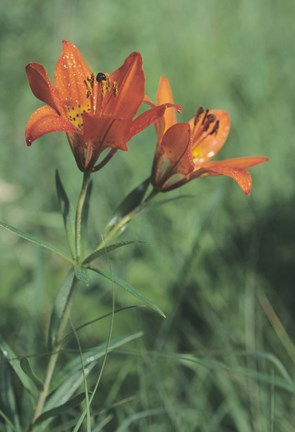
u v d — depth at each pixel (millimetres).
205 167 2354
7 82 5527
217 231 4355
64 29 6066
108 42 6473
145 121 2117
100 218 4398
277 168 5047
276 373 3568
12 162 5152
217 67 6156
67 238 2289
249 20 6867
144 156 5066
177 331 3809
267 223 4566
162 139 2277
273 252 4387
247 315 3740
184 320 3877
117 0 6801
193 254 3383
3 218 4414
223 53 6422
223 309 3877
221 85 5945
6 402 2570
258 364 3531
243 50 6422
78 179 4883
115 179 4910
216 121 2502
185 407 3326
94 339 3648
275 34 6719
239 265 4207
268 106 5633
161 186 2385
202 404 3318
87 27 6410
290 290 4191
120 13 6645
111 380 3377
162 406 3031
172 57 6227
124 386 3342
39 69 2082
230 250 4297
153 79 5957
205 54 6238
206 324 3877
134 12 6750
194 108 5750
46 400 2455
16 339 3469
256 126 5410
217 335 3707
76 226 2266
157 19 6793
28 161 5113
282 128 5461
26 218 4426
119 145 2154
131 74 2236
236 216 4637
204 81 5902
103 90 2264
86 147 2219
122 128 2121
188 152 2268
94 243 4285
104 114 2271
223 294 3969
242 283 4031
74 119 2299
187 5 7133
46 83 2109
